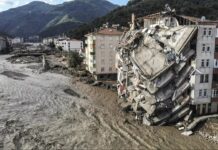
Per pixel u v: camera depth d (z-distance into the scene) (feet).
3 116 168.55
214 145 132.67
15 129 148.56
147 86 163.53
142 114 172.14
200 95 160.97
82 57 402.72
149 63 173.78
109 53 291.17
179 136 142.92
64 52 608.19
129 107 187.62
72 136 141.69
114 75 297.33
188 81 162.61
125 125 159.53
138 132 148.97
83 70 345.51
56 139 137.49
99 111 186.19
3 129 147.54
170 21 192.13
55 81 292.61
